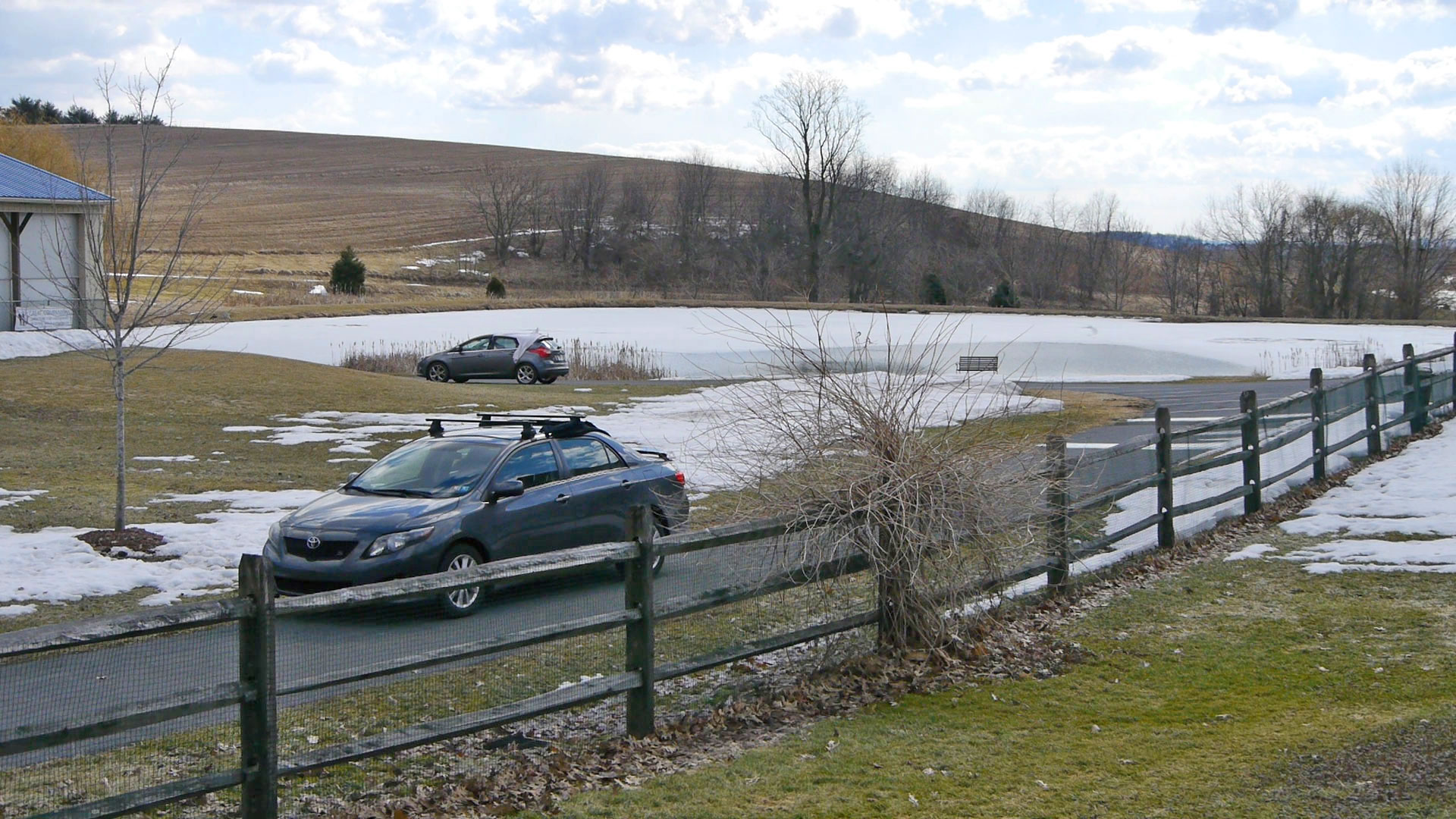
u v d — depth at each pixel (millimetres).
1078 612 9359
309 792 5691
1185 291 94875
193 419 22203
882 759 6105
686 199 99125
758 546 7344
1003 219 98125
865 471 7633
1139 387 32562
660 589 6973
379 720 6496
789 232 94562
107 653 5789
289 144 146000
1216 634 8625
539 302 60219
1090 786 5625
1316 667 7688
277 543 9758
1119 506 11500
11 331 29953
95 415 21922
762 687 7410
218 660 6277
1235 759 5895
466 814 5406
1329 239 84938
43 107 93125
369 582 9336
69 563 11008
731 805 5488
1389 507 13297
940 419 8766
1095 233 95500
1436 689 7039
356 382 27969
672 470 11742
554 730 6711
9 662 5410
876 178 93438
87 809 4539
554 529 10484
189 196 92500
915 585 7750
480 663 7102
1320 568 10617
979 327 58406
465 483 10234
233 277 66312
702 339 47938
